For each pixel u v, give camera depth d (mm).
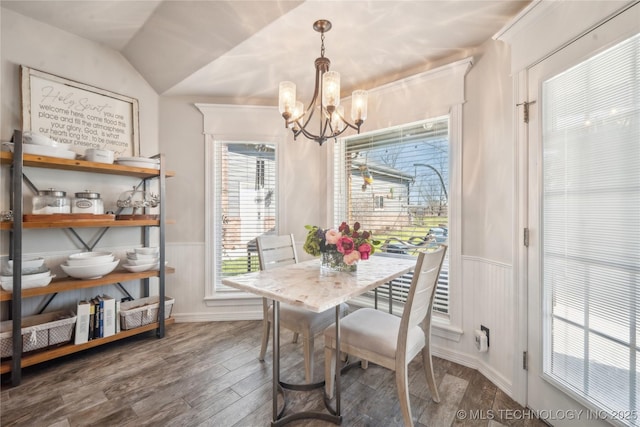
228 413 1585
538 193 1562
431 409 1626
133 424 1495
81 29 2250
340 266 1785
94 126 2410
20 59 2072
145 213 2695
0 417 1534
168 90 2789
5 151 1906
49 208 1975
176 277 2883
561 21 1406
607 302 1241
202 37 2100
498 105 1865
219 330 2705
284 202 3014
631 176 1152
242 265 3031
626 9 1139
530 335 1614
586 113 1317
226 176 3014
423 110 2328
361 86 2750
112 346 2361
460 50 2137
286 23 1838
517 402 1681
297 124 1730
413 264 2020
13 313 1800
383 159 2615
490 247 1929
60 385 1822
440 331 2244
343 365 2107
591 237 1305
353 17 1777
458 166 2145
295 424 1507
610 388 1225
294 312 1872
